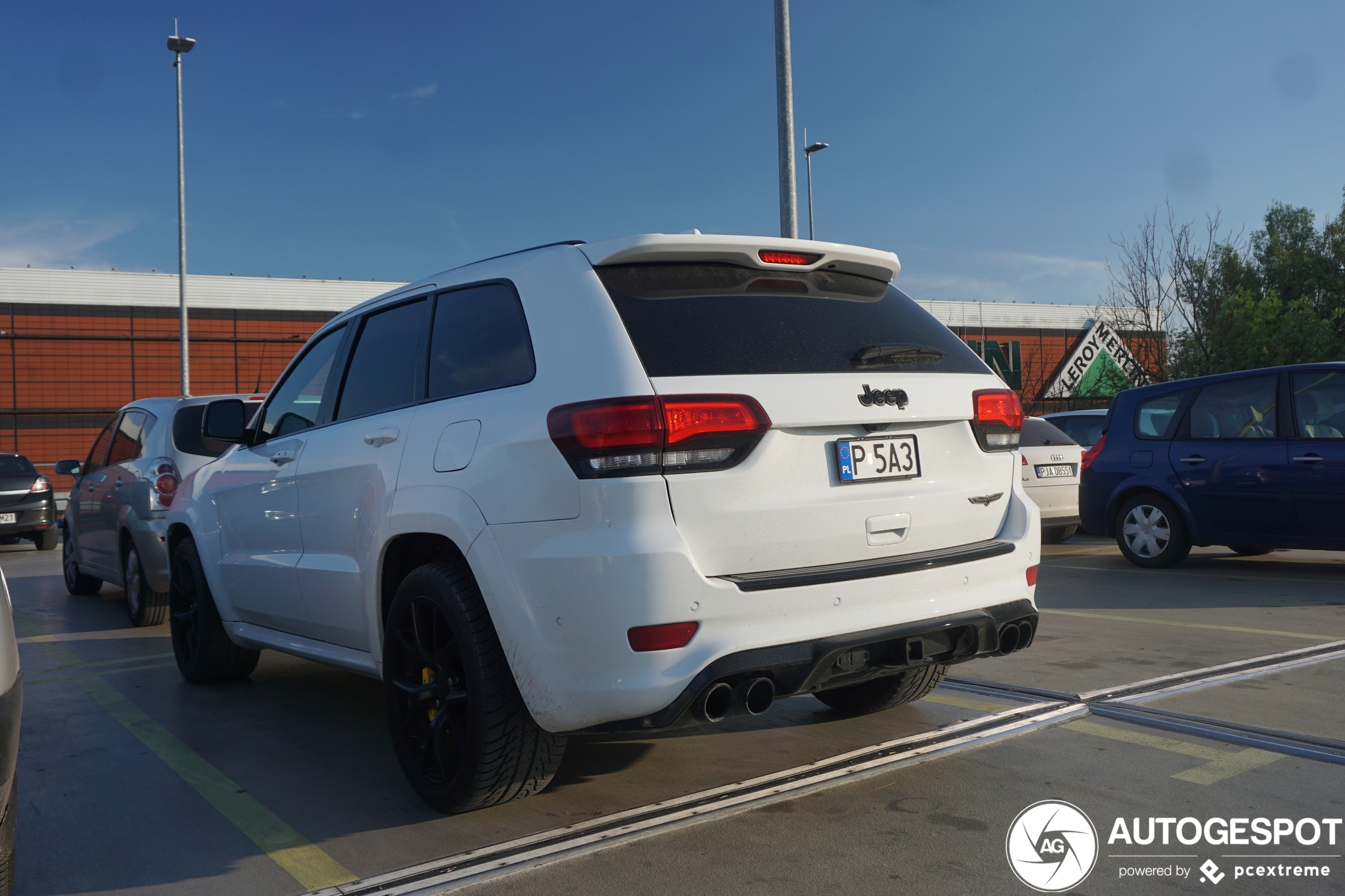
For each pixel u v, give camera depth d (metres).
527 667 2.74
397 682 3.26
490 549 2.83
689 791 3.21
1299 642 5.07
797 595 2.75
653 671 2.59
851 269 3.36
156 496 6.76
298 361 4.44
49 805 3.32
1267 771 3.19
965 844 2.71
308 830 3.03
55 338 33.31
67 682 5.32
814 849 2.71
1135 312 26.86
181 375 24.17
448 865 2.70
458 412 3.10
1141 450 8.25
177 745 4.03
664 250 2.91
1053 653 5.00
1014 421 3.41
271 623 4.39
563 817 3.02
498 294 3.21
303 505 3.95
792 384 2.85
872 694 3.93
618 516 2.61
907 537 3.04
